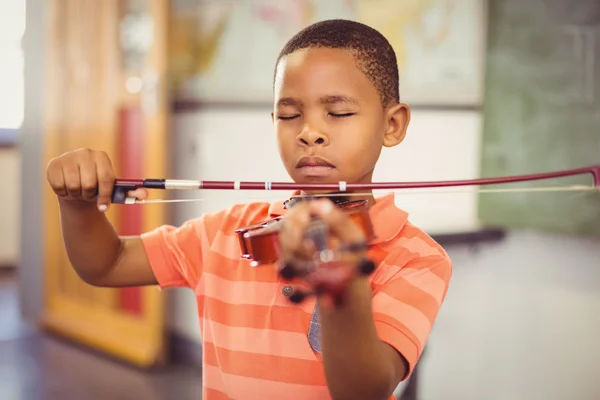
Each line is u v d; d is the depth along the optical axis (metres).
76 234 1.04
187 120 3.35
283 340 0.94
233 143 3.13
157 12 3.20
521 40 2.50
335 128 0.91
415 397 2.52
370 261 0.64
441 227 2.55
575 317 2.42
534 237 2.51
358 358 0.70
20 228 4.20
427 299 0.87
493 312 2.62
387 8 2.72
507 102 2.54
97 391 3.04
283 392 0.94
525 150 2.50
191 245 1.10
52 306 4.03
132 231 3.45
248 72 3.05
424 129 2.73
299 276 0.63
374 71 0.94
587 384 2.40
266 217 1.07
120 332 3.56
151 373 3.26
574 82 2.38
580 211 2.37
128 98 3.41
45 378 3.20
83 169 0.92
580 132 2.38
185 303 3.37
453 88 2.65
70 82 3.82
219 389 1.01
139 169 3.44
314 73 0.91
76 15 3.75
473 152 2.62
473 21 2.60
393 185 0.92
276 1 2.95
